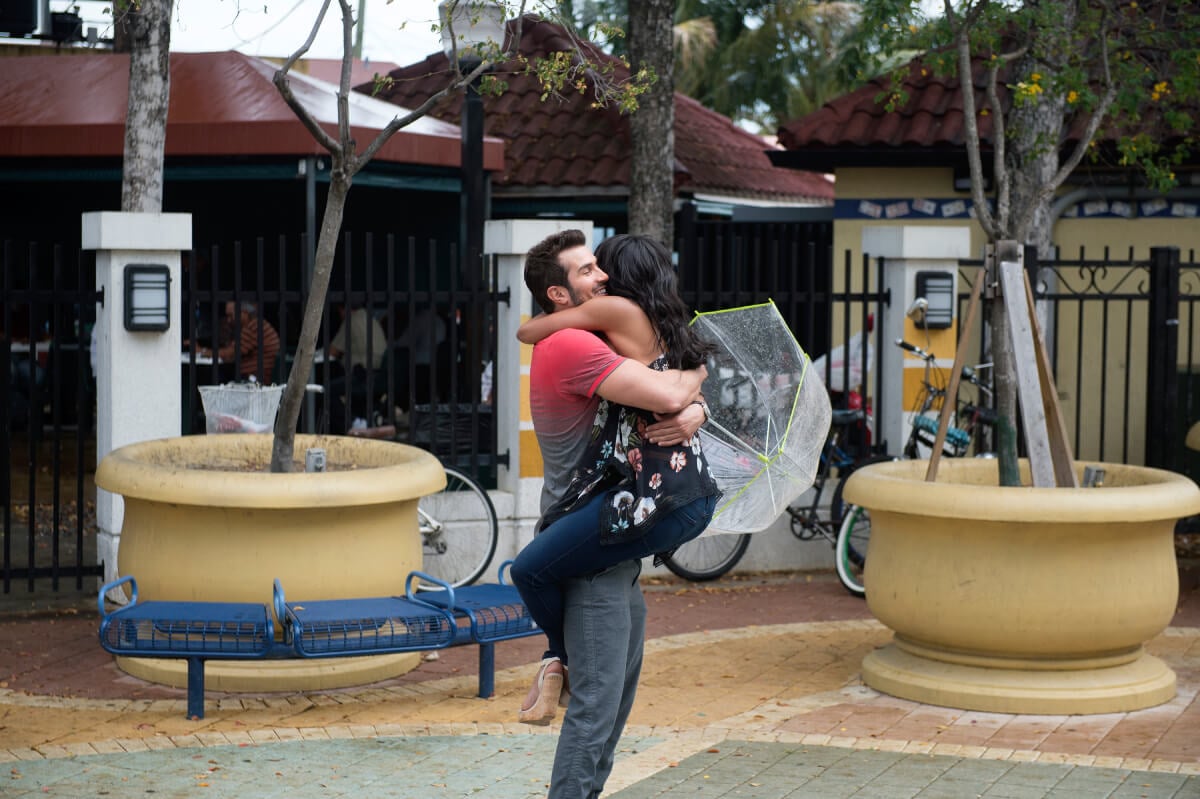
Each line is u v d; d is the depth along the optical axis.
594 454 4.07
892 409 9.93
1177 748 5.88
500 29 7.96
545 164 14.81
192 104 12.09
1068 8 9.55
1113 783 5.36
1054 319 10.09
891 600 6.67
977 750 5.79
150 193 8.91
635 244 4.15
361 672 6.79
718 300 9.69
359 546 6.52
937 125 12.52
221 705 6.41
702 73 28.23
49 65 13.20
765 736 5.99
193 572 6.39
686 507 4.04
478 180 12.57
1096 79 11.08
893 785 5.32
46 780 5.25
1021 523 6.25
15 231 15.27
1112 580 6.30
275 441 6.92
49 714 6.23
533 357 4.19
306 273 8.62
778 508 4.69
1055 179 8.46
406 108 15.88
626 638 4.17
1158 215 12.28
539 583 4.13
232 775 5.35
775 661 7.43
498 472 9.44
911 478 7.20
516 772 5.42
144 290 8.11
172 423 8.30
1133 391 12.46
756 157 18.34
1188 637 7.98
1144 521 6.24
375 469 6.61
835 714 6.39
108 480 6.64
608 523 3.99
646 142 11.70
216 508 6.36
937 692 6.53
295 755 5.62
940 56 9.42
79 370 8.47
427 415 9.59
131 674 6.92
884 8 9.09
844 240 13.05
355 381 11.48
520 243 9.12
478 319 9.52
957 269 9.88
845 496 6.85
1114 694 6.44
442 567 8.98
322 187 14.46
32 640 7.60
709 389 4.65
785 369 4.68
